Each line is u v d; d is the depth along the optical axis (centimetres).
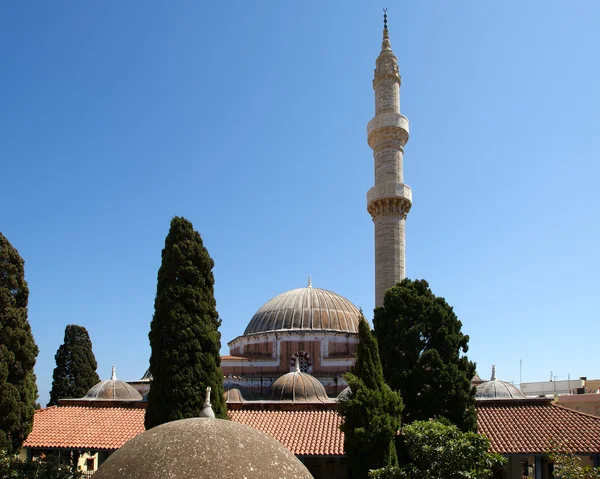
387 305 3428
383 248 5369
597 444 3039
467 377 3259
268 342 5725
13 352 3023
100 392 4712
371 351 2852
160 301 3033
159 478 830
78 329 6072
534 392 8700
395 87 5881
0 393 2914
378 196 5438
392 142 5653
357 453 2686
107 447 3325
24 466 2775
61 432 3503
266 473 875
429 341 3269
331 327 5859
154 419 2855
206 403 1341
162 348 2936
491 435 3256
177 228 3156
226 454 875
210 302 3122
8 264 3130
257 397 5116
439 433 2384
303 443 3198
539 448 3061
